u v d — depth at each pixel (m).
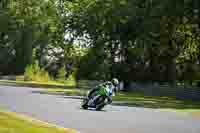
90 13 95.50
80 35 102.50
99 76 94.31
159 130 24.69
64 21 106.50
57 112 32.06
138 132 23.28
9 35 139.25
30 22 136.25
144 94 76.38
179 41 81.56
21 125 19.84
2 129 18.00
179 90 69.75
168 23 76.81
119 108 40.00
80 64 97.75
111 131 23.00
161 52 81.94
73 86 95.75
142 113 35.88
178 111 40.44
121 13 83.69
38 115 29.14
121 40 88.88
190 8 70.75
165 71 82.75
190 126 27.61
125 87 86.50
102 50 94.56
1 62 140.38
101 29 93.94
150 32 78.31
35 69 113.94
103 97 36.06
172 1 70.88
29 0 135.75
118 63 89.44
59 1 121.69
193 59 85.56
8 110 31.31
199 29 79.25
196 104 54.41
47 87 84.75
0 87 70.25
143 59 85.06
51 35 128.50
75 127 23.69
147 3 76.31
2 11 137.75
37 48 136.88
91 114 31.98
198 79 84.62
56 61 131.38
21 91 60.25
